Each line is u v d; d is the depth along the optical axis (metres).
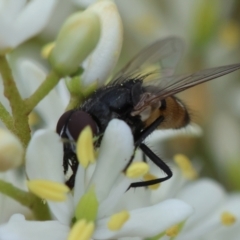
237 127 0.10
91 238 0.07
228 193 0.09
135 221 0.07
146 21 0.10
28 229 0.07
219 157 0.10
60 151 0.07
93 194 0.07
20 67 0.08
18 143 0.07
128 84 0.08
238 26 0.10
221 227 0.08
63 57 0.07
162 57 0.08
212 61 0.10
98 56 0.08
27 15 0.07
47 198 0.07
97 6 0.08
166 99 0.08
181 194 0.08
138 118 0.08
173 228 0.08
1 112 0.07
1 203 0.08
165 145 0.09
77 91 0.08
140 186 0.08
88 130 0.07
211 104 0.10
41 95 0.07
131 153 0.07
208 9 0.10
